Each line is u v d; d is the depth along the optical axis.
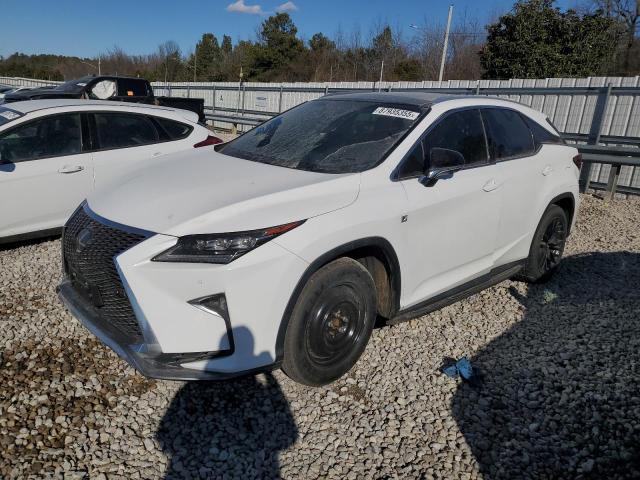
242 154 3.89
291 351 2.93
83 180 5.54
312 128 3.96
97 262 2.91
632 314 4.45
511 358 3.74
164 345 2.67
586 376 3.52
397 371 3.50
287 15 51.03
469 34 37.41
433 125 3.71
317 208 2.95
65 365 3.35
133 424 2.88
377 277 3.47
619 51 29.97
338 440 2.85
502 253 4.31
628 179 9.40
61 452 2.65
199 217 2.75
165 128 6.30
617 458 2.79
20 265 4.96
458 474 2.66
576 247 6.42
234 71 52.88
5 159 5.09
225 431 2.88
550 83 11.20
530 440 2.92
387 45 41.47
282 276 2.75
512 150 4.34
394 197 3.29
